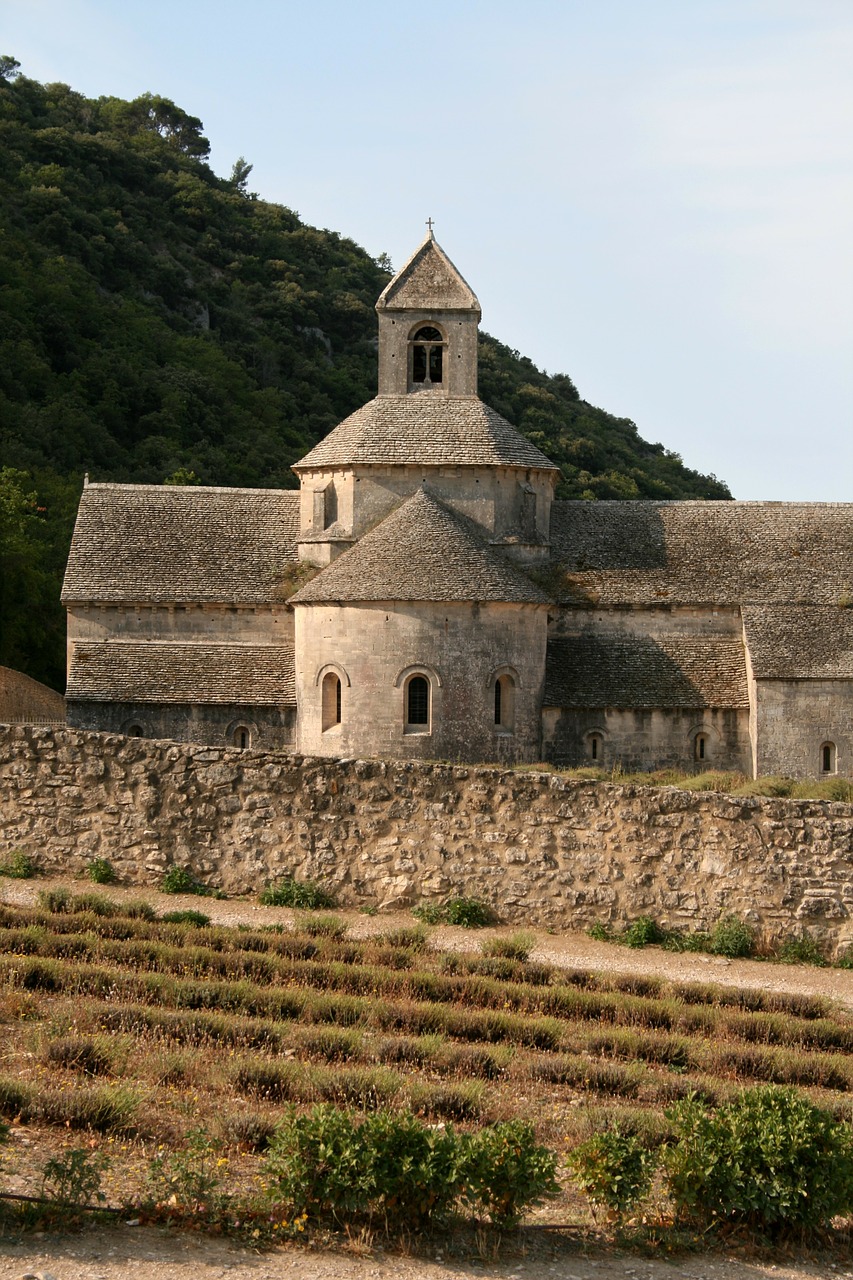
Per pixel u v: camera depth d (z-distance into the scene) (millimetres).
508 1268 14727
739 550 59719
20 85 182375
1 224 136000
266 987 23906
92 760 30969
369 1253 14742
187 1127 17328
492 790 30016
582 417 154250
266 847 30406
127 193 164250
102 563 58188
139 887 30531
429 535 53094
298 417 139375
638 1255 15453
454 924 29484
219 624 57344
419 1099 18781
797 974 27812
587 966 27438
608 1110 18812
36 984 22969
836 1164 16203
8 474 85938
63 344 126125
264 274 168875
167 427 123312
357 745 51281
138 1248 14195
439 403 59625
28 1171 15492
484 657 51438
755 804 29250
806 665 54062
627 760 54531
